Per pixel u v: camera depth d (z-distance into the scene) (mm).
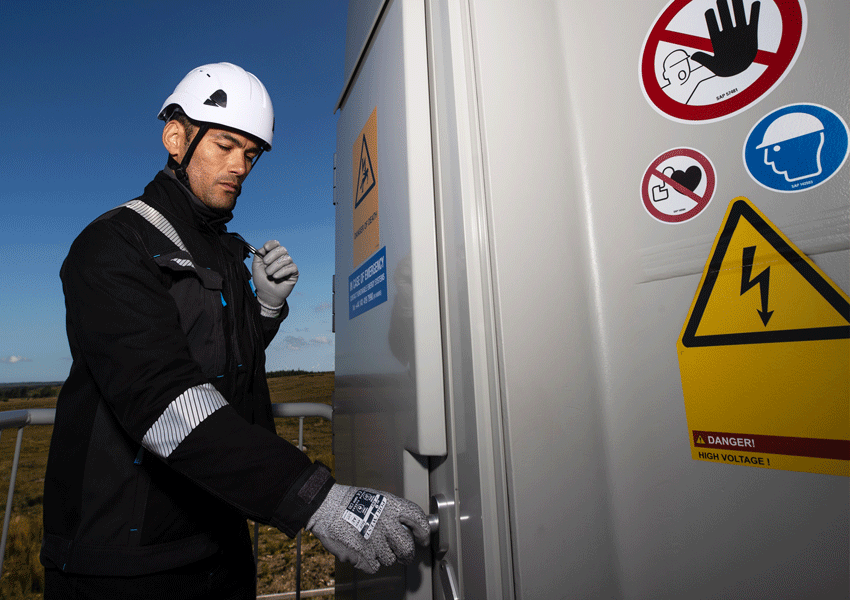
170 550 911
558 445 556
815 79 450
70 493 892
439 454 682
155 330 787
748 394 480
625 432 553
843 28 439
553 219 600
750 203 483
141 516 885
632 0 580
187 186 1156
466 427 621
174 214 1067
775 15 471
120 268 820
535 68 630
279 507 696
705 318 509
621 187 573
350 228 1180
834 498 439
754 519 476
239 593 1111
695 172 520
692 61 525
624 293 564
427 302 710
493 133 597
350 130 1205
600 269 580
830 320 438
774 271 468
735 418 488
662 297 539
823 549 444
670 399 529
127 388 741
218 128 1123
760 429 474
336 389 1322
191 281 992
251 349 1169
